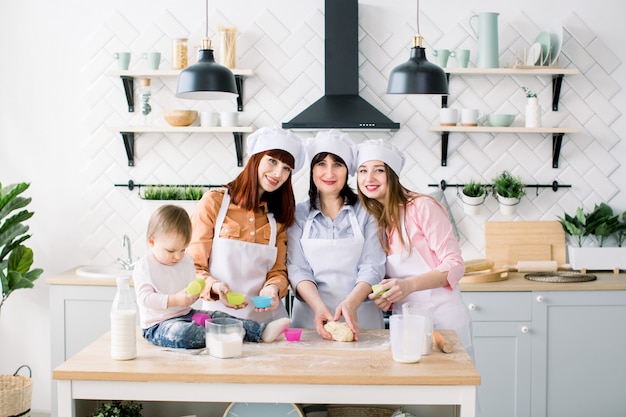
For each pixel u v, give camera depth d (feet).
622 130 15.35
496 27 14.90
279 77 15.29
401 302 9.78
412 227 9.73
